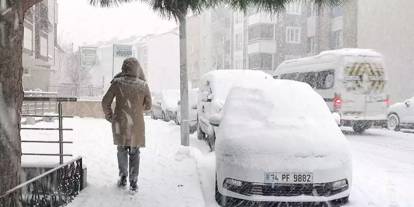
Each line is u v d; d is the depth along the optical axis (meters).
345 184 5.91
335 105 15.77
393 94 28.59
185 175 7.52
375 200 6.34
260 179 5.62
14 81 4.02
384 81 16.27
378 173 8.50
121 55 25.61
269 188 5.64
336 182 5.78
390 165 9.49
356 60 15.92
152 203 5.70
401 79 28.03
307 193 5.64
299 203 5.75
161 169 8.01
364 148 12.31
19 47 4.07
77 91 39.56
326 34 40.16
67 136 12.89
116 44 25.52
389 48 29.02
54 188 5.14
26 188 4.38
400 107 17.33
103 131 14.71
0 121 3.95
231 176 5.81
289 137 5.95
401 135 15.95
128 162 6.51
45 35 25.83
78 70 48.12
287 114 6.57
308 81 17.58
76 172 6.02
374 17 30.39
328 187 5.70
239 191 5.75
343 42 36.69
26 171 5.76
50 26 28.47
